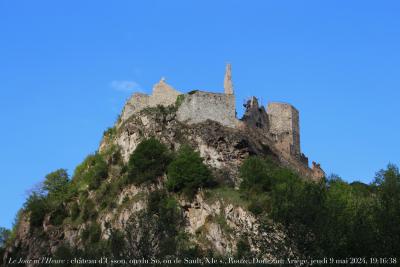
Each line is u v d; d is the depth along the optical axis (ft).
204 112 463.83
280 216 286.25
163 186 417.49
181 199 404.16
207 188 410.31
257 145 465.06
